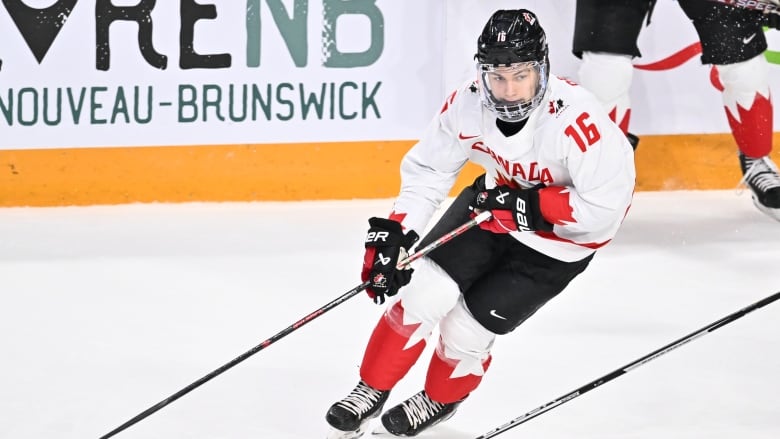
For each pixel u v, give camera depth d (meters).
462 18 22.16
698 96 23.55
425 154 12.20
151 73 21.22
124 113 21.31
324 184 22.48
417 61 22.22
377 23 21.88
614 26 20.89
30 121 20.97
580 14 21.25
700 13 21.59
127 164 21.61
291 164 22.25
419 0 21.97
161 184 21.86
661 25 22.95
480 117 11.51
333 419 12.08
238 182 22.14
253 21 21.36
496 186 11.99
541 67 10.93
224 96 21.62
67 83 20.94
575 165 11.17
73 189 21.50
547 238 11.80
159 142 21.61
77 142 21.28
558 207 11.34
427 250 11.77
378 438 12.80
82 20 20.69
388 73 22.16
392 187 22.80
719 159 23.95
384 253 11.73
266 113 21.88
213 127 21.75
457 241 12.02
